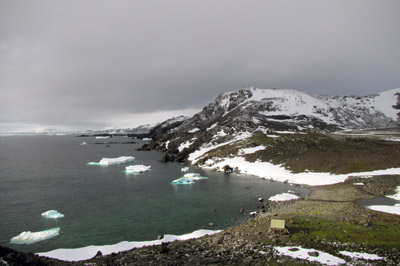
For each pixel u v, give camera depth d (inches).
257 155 5669.3
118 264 1512.1
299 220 2228.1
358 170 4143.7
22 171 5300.2
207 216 2635.3
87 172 5182.1
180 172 5182.1
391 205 2694.4
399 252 1590.8
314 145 5585.6
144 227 2353.6
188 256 1617.9
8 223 2449.6
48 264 1446.9
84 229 2308.1
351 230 1947.6
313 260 1496.1
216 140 7824.8
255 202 3102.9
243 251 1658.5
